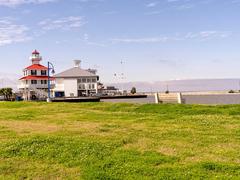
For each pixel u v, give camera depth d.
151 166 12.76
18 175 12.38
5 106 42.00
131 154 14.48
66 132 20.05
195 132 19.52
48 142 16.61
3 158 14.46
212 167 12.41
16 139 17.80
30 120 27.03
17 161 14.01
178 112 29.42
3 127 22.81
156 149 15.44
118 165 12.91
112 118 26.91
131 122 24.20
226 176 11.36
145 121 24.53
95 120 26.00
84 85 129.62
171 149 15.40
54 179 11.99
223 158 13.83
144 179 11.33
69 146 15.75
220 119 24.38
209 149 15.36
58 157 14.34
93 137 18.12
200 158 13.88
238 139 17.50
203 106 31.23
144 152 14.79
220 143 16.61
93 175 11.80
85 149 15.25
